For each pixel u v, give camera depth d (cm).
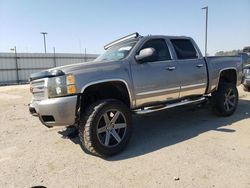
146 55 433
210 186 294
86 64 408
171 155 388
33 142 479
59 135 517
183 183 303
